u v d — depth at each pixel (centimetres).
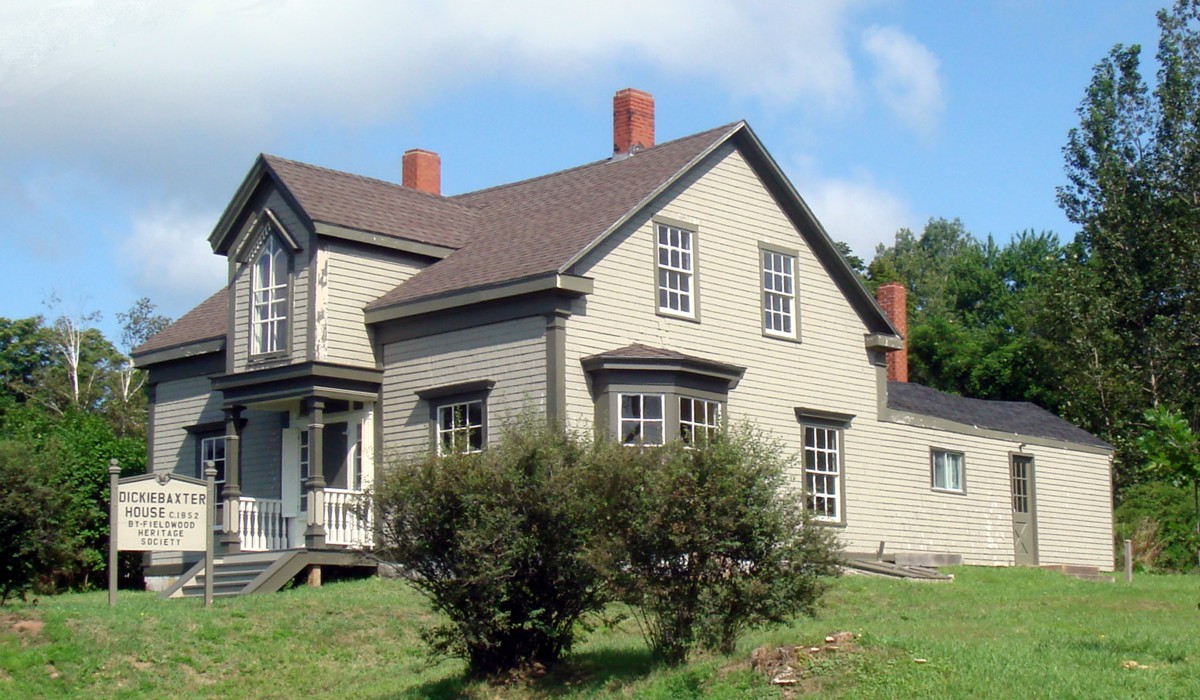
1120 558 3722
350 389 2562
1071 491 3512
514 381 2412
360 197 2748
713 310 2662
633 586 1523
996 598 2148
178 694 1703
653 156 2789
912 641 1439
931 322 5856
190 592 2456
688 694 1394
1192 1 4691
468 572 1578
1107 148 4775
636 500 1534
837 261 2927
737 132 2753
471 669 1656
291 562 2394
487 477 1596
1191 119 4619
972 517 3198
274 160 2691
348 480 2625
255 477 2842
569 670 1631
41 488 1939
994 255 7669
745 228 2767
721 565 1522
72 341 6069
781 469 1583
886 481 2980
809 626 1695
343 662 1847
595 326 2438
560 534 1595
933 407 3303
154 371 3119
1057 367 4719
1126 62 4809
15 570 1925
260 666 1805
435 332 2547
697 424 2425
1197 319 4453
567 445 1652
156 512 2016
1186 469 1444
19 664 1697
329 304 2570
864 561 2591
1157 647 1466
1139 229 4647
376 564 2497
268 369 2552
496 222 2847
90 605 2084
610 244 2491
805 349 2844
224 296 3247
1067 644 1505
